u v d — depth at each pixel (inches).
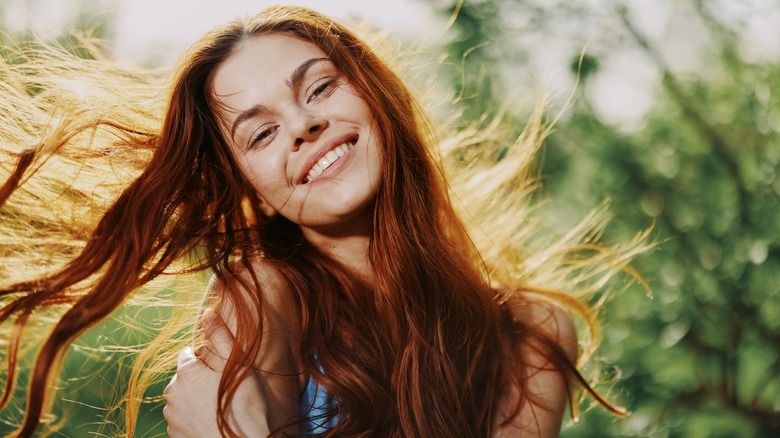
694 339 127.1
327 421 62.1
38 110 70.2
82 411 113.7
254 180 62.0
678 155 137.1
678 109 140.3
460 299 66.0
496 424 66.1
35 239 66.7
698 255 129.4
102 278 62.5
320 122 59.3
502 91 145.4
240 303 59.4
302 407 63.0
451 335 65.2
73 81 70.0
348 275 65.2
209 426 56.6
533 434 66.6
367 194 60.9
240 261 62.7
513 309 69.7
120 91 71.6
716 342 126.5
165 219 64.6
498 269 79.3
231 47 61.6
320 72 60.4
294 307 62.9
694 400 125.5
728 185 131.1
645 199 137.6
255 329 58.4
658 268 130.5
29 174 66.8
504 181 86.0
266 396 59.0
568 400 70.9
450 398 62.0
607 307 129.1
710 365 126.4
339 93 60.8
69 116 67.4
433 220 67.2
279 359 60.9
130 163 68.2
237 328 58.6
